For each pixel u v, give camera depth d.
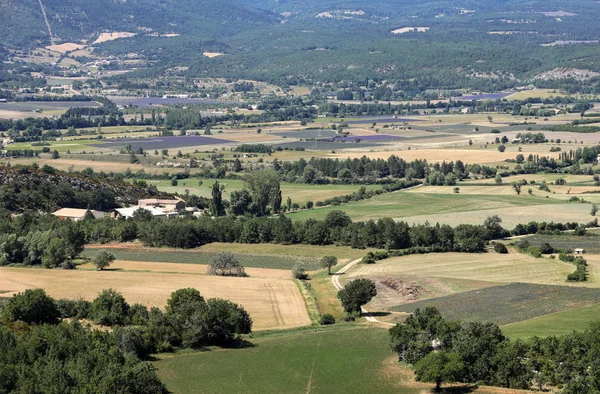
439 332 157.38
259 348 165.88
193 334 166.12
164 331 165.62
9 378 129.50
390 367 153.50
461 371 143.38
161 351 163.25
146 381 135.00
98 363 136.88
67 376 131.12
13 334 149.75
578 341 145.00
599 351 139.75
